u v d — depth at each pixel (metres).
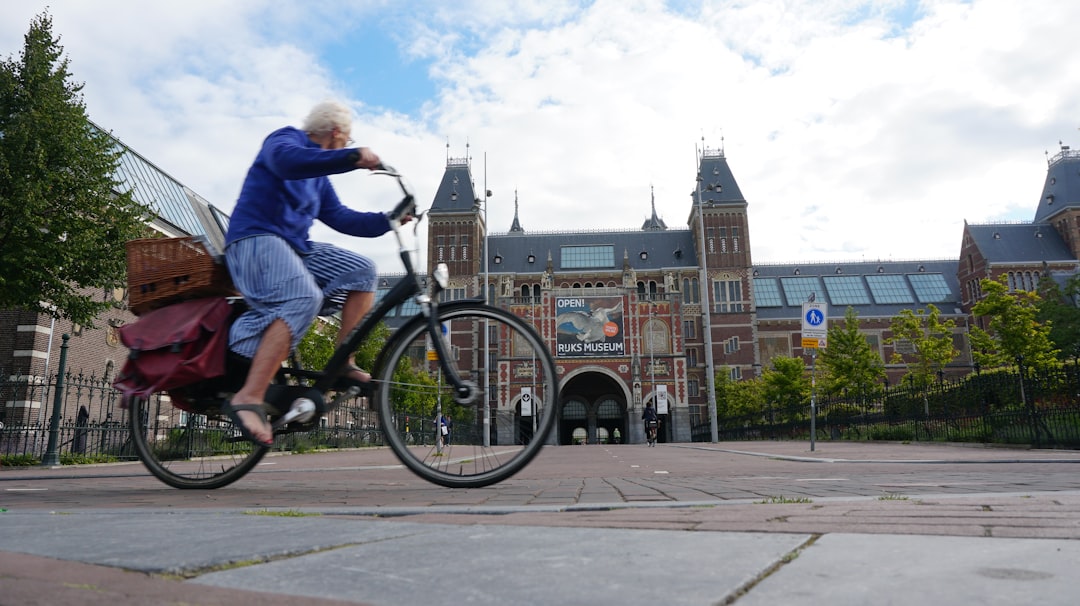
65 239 14.95
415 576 1.54
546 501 3.76
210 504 3.82
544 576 1.54
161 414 5.08
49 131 14.43
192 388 4.09
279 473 8.34
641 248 77.44
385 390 4.16
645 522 2.51
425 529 2.29
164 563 1.63
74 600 1.26
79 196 14.70
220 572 1.58
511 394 52.75
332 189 4.34
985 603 1.30
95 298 23.36
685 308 72.19
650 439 35.06
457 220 74.44
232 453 4.82
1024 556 1.75
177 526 2.37
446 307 4.24
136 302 4.06
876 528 2.28
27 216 13.70
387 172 3.83
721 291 72.25
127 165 27.58
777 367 49.88
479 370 55.59
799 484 5.21
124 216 15.34
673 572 1.57
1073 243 70.25
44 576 1.49
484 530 2.26
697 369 70.81
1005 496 3.49
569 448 27.91
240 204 3.93
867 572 1.57
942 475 6.33
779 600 1.33
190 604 1.24
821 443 21.64
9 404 19.84
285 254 3.84
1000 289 31.86
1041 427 13.71
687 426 57.72
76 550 1.83
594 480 6.04
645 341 59.47
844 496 3.94
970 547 1.88
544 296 59.78
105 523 2.48
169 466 4.92
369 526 2.37
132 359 3.98
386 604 1.30
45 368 21.06
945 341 37.16
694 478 6.41
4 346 20.69
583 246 78.62
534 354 4.26
